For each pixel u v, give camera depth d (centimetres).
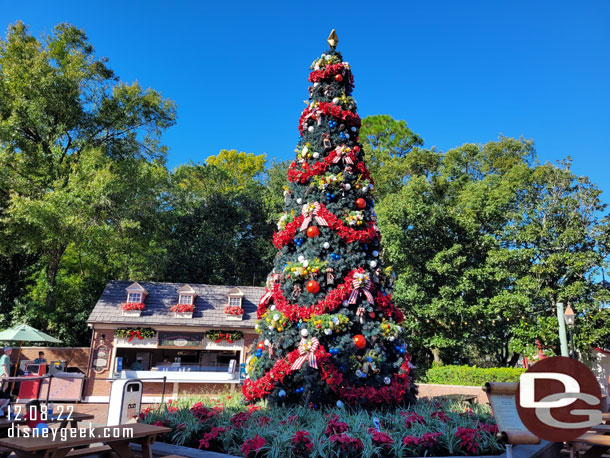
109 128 2414
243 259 3138
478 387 1524
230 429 622
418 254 2016
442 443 600
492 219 2044
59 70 2266
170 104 2522
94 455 561
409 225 2030
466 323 1917
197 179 3612
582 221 1781
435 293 2002
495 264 1891
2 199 2019
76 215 1897
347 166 956
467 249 2000
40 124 2111
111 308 1827
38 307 2059
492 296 1905
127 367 1941
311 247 892
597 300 1609
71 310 2291
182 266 2862
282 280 909
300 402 785
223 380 1705
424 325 1984
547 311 1753
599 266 1662
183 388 1697
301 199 953
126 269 2712
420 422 672
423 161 2717
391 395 786
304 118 1029
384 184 2689
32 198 1994
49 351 1803
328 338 803
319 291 853
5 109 2112
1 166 1914
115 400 673
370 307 854
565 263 1686
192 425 647
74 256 2630
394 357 861
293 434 578
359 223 908
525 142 2991
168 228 2869
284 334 834
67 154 2312
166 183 2819
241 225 3259
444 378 1694
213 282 2925
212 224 3059
